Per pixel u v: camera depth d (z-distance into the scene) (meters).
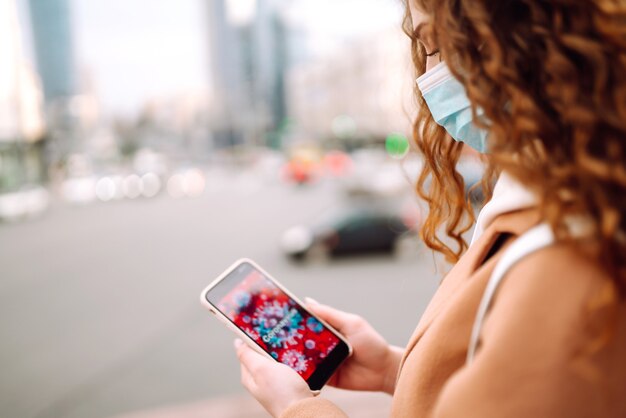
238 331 1.04
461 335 0.64
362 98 55.09
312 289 9.12
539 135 0.56
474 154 1.03
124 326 7.45
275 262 11.48
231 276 1.11
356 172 22.98
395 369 1.05
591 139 0.53
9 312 8.54
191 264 11.64
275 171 43.28
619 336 0.52
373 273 10.03
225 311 1.07
